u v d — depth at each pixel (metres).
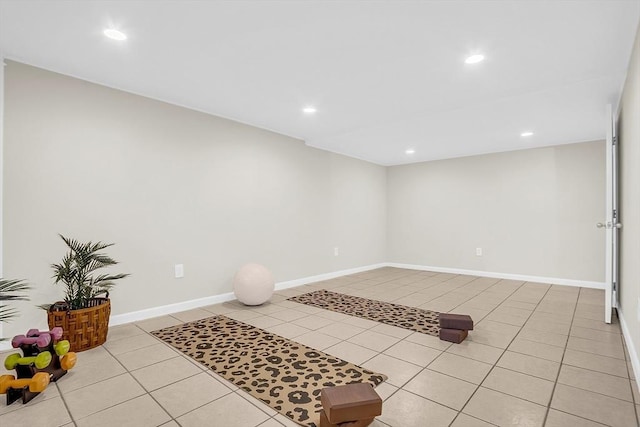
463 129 4.14
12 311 2.43
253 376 2.03
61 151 2.68
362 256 5.97
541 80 2.74
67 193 2.71
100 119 2.89
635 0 1.74
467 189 5.61
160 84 2.92
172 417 1.62
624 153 2.82
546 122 3.81
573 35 2.08
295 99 3.25
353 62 2.49
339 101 3.28
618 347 2.47
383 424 1.56
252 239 4.11
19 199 2.48
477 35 2.10
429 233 6.04
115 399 1.78
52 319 2.32
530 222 5.00
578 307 3.55
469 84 2.85
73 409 1.69
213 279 3.70
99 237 2.88
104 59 2.46
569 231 4.70
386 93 3.06
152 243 3.21
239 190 3.97
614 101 3.13
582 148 4.62
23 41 2.21
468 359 2.27
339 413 1.43
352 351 2.41
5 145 2.42
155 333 2.76
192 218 3.52
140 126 3.14
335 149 5.28
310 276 4.93
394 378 2.01
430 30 2.06
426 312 3.38
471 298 3.96
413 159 6.02
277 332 2.80
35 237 2.55
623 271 2.93
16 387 1.74
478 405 1.72
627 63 2.42
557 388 1.89
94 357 2.29
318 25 2.02
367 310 3.46
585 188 4.59
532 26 1.99
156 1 1.79
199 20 1.97
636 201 2.21
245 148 4.04
